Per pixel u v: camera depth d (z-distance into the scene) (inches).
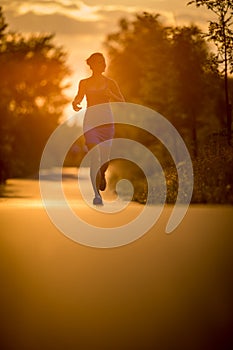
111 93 995.3
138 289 445.4
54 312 388.2
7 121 2311.8
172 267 524.7
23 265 537.0
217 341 331.0
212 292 434.0
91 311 390.0
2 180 2272.4
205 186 1109.7
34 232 734.5
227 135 1309.1
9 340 334.6
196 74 1582.2
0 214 912.9
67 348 322.0
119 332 346.3
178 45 1574.8
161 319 370.0
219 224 776.3
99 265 536.1
